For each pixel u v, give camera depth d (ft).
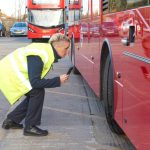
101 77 17.40
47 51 15.20
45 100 22.08
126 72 12.53
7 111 19.53
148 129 10.09
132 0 11.90
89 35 21.48
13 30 99.50
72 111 19.66
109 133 16.20
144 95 10.43
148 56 10.07
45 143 15.02
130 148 14.48
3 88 15.34
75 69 30.66
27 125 15.78
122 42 13.07
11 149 14.37
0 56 44.73
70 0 32.99
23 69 15.12
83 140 15.37
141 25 10.77
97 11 18.71
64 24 66.13
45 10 66.64
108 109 16.15
